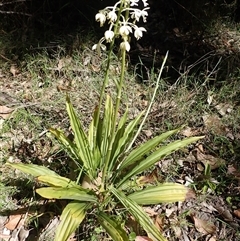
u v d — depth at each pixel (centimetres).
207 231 132
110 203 129
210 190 146
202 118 177
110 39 105
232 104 187
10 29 230
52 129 130
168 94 185
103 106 179
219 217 139
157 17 262
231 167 156
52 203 136
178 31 253
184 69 204
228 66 203
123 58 109
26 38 223
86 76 199
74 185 121
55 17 240
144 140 164
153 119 175
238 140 169
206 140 168
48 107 177
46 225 131
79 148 129
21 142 160
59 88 189
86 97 183
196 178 151
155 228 111
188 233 132
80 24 241
